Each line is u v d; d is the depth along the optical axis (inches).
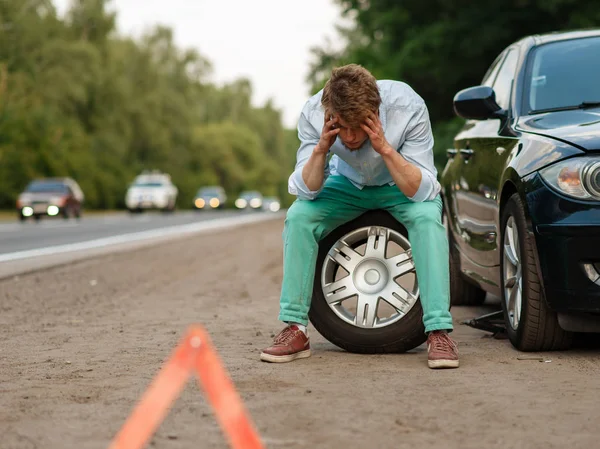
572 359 207.3
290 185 216.5
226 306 329.1
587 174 202.8
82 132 2898.6
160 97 3676.2
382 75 1107.3
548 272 206.1
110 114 3122.5
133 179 3142.2
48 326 279.0
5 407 163.3
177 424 148.5
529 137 226.1
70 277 453.4
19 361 213.2
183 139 3836.1
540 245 207.0
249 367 201.6
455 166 294.2
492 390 173.8
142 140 3516.2
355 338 220.2
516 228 219.1
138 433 100.6
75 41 2994.6
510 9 1007.0
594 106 240.2
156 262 548.4
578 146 207.2
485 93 255.8
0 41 2672.2
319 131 217.2
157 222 1373.0
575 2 946.7
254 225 1218.6
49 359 215.3
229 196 4923.7
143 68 3595.0
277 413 155.3
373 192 216.2
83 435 143.3
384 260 221.0
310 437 140.1
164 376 101.5
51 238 869.2
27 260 569.6
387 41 1176.8
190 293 376.2
